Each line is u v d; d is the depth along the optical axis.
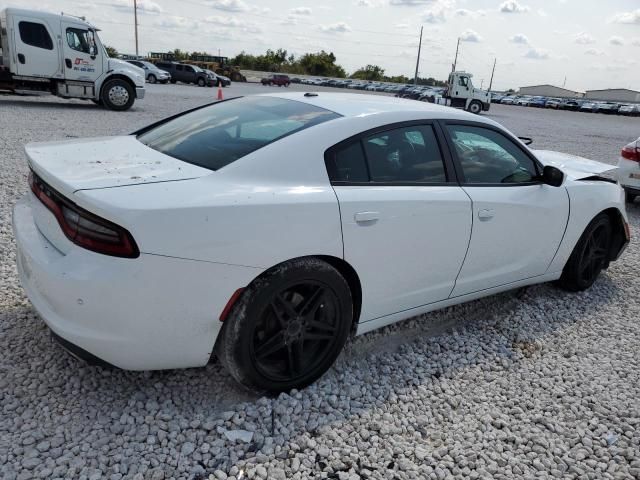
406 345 3.42
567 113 49.25
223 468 2.25
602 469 2.48
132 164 2.61
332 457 2.38
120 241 2.15
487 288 3.68
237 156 2.62
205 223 2.27
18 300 3.46
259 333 2.59
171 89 30.48
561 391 3.06
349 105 3.13
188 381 2.80
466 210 3.24
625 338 3.79
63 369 2.79
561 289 4.58
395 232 2.90
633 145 8.07
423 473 2.34
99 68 15.74
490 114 34.03
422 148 3.17
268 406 2.63
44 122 12.19
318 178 2.69
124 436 2.37
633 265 5.36
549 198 3.83
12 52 14.60
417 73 76.38
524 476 2.39
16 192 6.00
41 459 2.20
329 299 2.75
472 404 2.89
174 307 2.29
